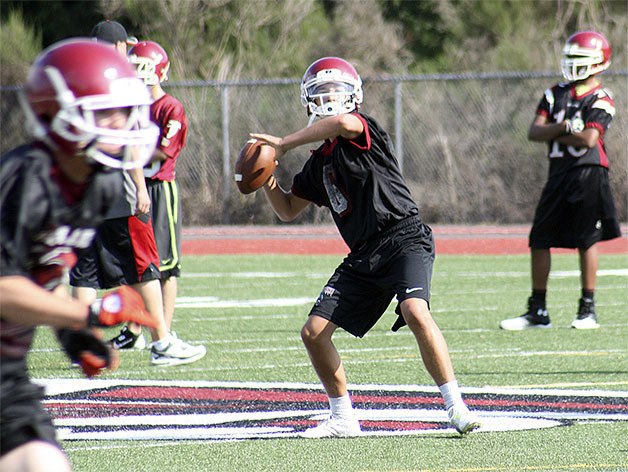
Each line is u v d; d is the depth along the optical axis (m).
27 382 9.88
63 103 8.97
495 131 63.97
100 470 14.98
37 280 9.84
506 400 19.62
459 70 81.38
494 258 47.66
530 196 63.31
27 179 8.97
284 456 15.70
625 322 29.47
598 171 27.72
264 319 31.05
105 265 22.78
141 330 25.86
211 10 78.00
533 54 74.94
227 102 62.09
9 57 76.06
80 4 84.19
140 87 9.27
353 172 16.70
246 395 20.44
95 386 21.34
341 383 17.03
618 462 15.15
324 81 16.91
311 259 48.09
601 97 27.34
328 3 85.75
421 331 16.48
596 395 19.98
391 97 64.38
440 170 64.00
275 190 17.59
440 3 83.62
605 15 79.44
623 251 49.19
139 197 22.42
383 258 16.81
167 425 17.89
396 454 15.75
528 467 14.92
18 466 9.32
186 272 43.62
